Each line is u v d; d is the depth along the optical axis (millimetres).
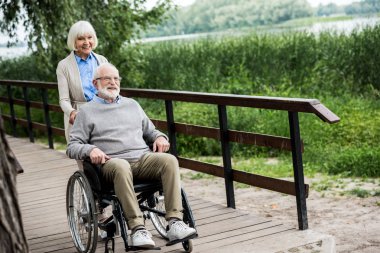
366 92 14641
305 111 4676
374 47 14898
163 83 16375
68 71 5262
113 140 4434
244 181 5574
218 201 7957
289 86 15656
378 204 7227
